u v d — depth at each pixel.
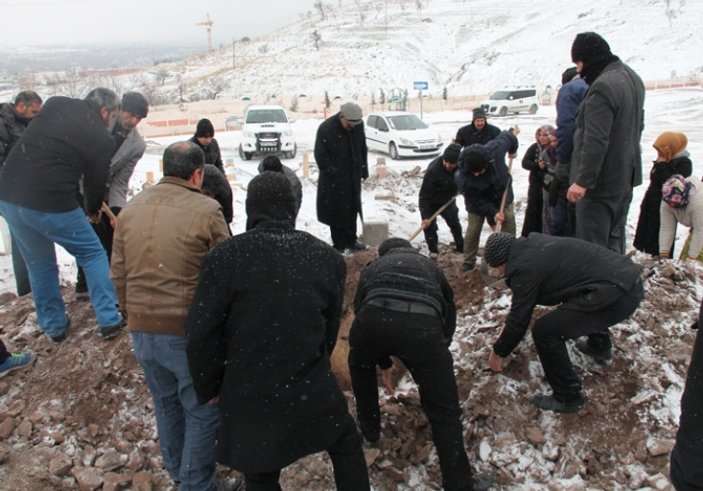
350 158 5.92
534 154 5.95
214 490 3.12
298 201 5.20
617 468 3.35
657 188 5.59
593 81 3.92
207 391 2.67
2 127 4.93
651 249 5.77
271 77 67.06
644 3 67.44
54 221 3.96
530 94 30.42
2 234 6.34
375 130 18.08
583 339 4.00
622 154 3.81
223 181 4.02
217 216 2.98
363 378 3.39
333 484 3.38
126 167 4.91
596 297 3.28
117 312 4.41
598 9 70.62
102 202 4.23
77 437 3.72
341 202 5.99
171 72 80.94
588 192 3.93
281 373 2.53
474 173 5.41
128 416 3.82
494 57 64.62
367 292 3.21
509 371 3.91
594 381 3.77
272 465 2.51
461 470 3.10
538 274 3.34
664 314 4.19
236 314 2.55
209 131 5.64
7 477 3.46
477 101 38.59
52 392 4.06
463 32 78.25
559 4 79.69
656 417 3.53
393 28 80.00
